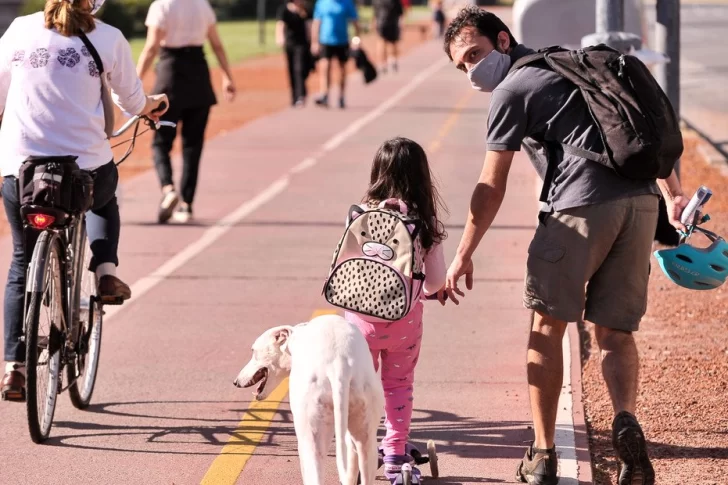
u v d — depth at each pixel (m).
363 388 9.47
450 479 11.40
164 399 14.09
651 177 10.24
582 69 10.42
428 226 10.63
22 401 12.52
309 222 25.33
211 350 16.08
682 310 17.80
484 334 16.77
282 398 14.13
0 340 16.66
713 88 53.72
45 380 12.66
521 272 20.66
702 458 11.72
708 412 13.09
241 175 32.09
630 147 10.02
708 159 32.78
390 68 74.19
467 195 27.94
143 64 24.09
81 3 12.56
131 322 17.56
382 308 10.34
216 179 31.50
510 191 29.33
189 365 15.43
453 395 14.03
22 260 12.74
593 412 13.30
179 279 20.28
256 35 120.62
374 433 9.66
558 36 32.88
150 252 22.50
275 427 13.12
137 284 19.95
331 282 10.52
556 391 10.92
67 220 12.42
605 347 10.73
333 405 9.36
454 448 12.28
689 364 14.91
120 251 22.58
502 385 14.40
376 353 10.73
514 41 11.23
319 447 9.42
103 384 14.70
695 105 47.72
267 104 53.09
